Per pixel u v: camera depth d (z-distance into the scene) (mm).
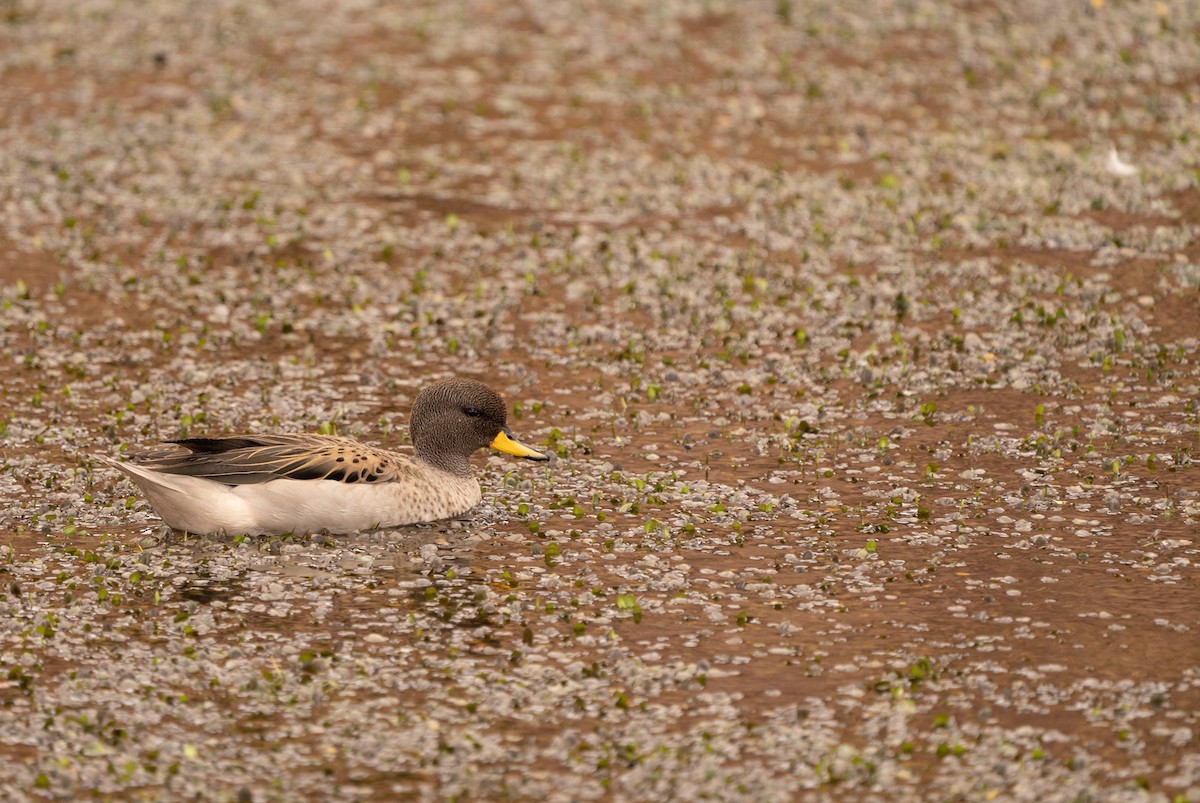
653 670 10164
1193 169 23750
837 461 14117
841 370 16625
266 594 11406
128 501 13156
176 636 10688
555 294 19469
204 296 19312
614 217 22516
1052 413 15227
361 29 32844
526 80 29484
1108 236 20969
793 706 9680
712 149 25656
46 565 11859
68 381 16453
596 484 13703
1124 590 11297
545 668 10219
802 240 21406
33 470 13898
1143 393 15695
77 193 23438
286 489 12430
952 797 8656
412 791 8781
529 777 8922
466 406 13156
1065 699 9711
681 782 8828
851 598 11273
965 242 21078
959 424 15000
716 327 18141
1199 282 19000
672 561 12000
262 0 35156
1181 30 31375
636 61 30438
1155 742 9156
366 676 10125
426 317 18609
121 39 32156
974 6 32969
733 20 32719
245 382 16484
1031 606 11070
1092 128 26188
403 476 12789
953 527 12547
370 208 22906
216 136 26422
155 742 9273
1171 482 13383
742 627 10820
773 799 8656
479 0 34656
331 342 17828
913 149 25406
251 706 9734
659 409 15648
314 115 27562
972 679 9977
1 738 9281
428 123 27125
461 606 11219
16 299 19062
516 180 24219
